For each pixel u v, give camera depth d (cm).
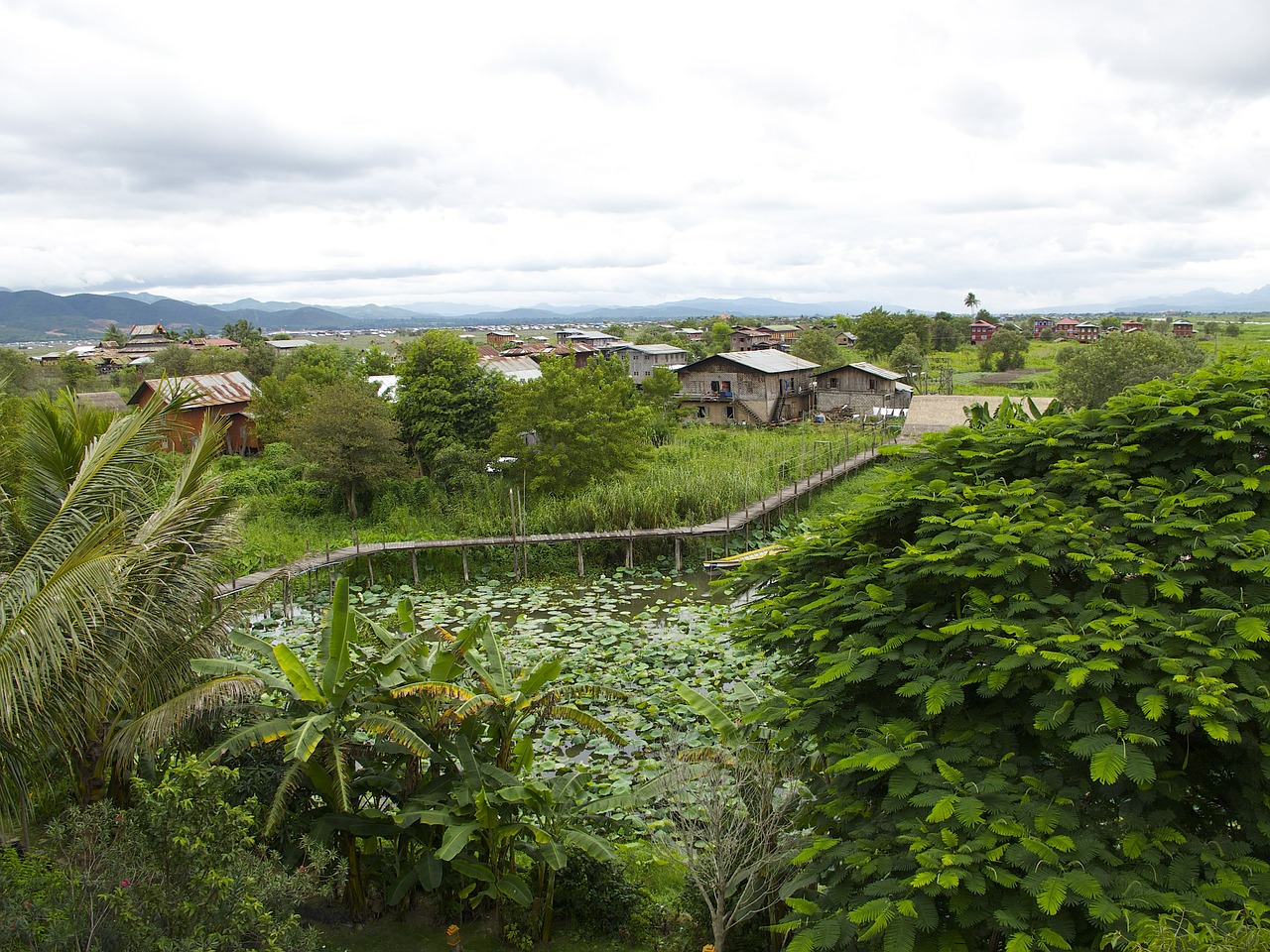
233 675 827
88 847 579
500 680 875
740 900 695
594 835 834
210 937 537
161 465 984
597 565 2398
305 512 2836
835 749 582
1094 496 672
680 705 1329
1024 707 572
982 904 456
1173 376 712
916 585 658
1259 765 501
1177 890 458
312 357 5456
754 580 832
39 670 691
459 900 817
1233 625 518
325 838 760
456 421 3077
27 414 912
